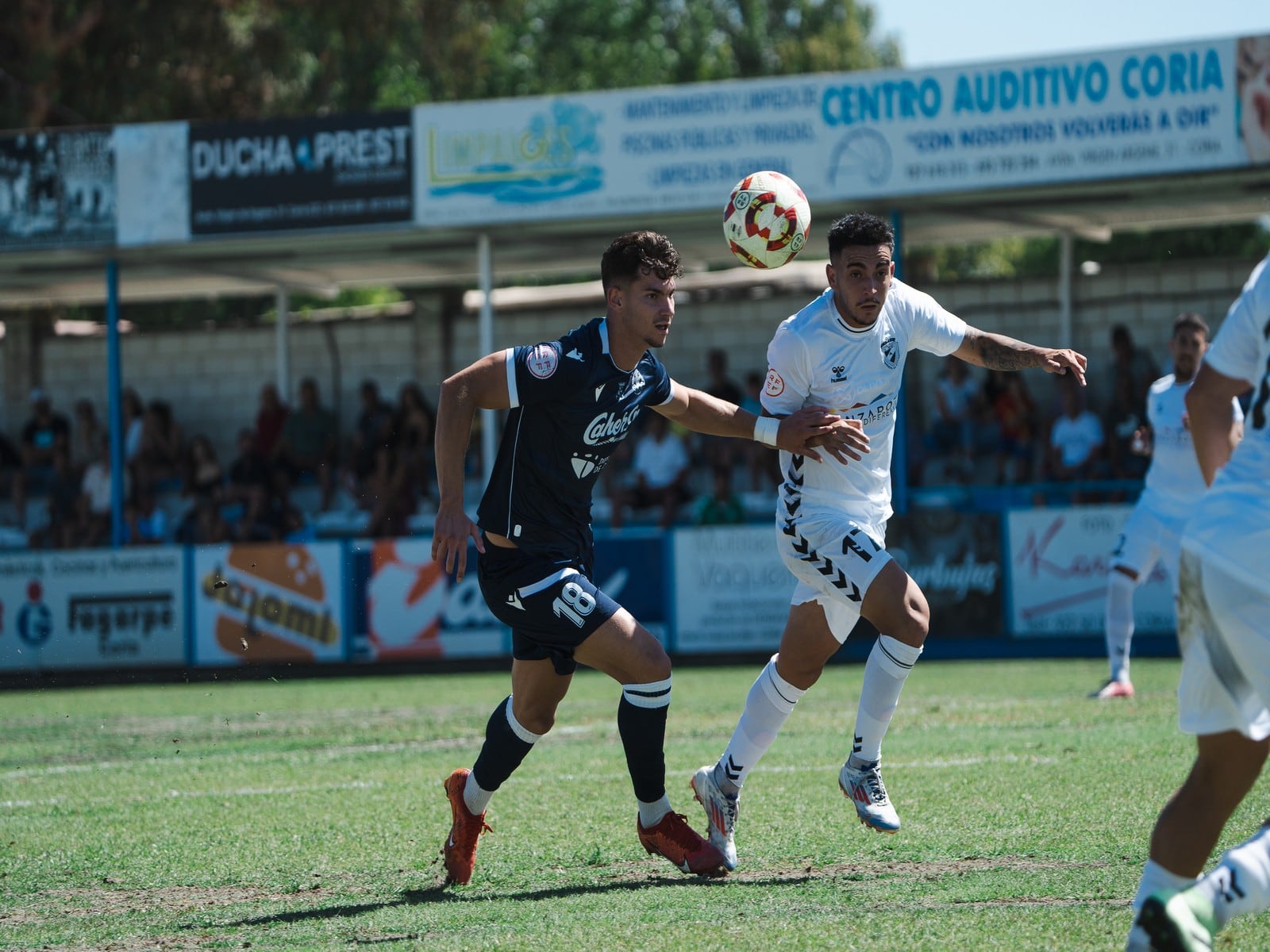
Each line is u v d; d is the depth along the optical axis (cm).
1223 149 4728
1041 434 5900
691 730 2997
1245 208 5809
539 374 1534
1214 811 1119
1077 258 10700
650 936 1290
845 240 1662
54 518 6469
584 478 1596
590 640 1554
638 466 5738
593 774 2422
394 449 6097
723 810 1642
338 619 5206
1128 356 5578
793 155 5000
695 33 15462
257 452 6159
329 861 1755
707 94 5047
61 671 5369
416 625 5153
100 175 5503
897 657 1633
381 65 10762
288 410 6356
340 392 7462
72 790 2514
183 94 9362
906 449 5259
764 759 2494
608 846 1767
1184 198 5597
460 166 5241
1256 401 1105
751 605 5025
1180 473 3294
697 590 5066
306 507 6494
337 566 5222
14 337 7731
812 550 1700
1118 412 5556
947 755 2441
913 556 4994
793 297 7006
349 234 5350
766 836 1791
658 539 5103
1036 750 2455
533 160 5184
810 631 1705
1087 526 4869
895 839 1727
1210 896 1027
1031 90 4847
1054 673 4159
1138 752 2362
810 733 2859
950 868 1555
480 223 5231
